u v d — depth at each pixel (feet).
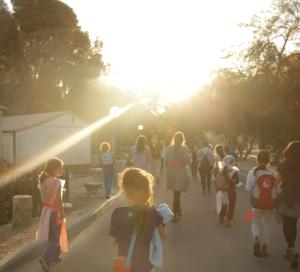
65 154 105.09
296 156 26.25
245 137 168.55
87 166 108.68
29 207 37.01
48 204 25.49
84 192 63.72
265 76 128.67
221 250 30.45
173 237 34.73
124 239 15.01
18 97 203.72
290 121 123.24
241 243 32.53
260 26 125.59
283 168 26.48
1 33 191.52
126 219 14.97
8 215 41.91
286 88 123.54
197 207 50.80
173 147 41.29
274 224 38.96
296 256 25.68
